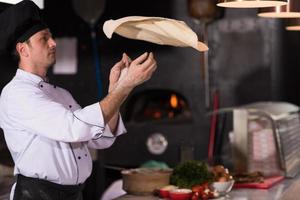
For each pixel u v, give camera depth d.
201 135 5.36
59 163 2.96
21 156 2.94
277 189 3.65
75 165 3.02
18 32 2.93
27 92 2.86
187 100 5.42
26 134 2.91
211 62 5.36
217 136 5.28
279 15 3.24
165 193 3.37
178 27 2.76
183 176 3.46
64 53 5.65
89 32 5.57
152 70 2.80
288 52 5.40
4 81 4.26
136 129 5.48
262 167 4.05
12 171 3.88
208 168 3.72
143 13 5.43
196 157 5.36
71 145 3.02
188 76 5.40
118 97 2.80
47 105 2.82
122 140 5.53
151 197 3.43
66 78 5.68
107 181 5.41
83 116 2.77
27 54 2.95
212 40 5.34
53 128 2.78
